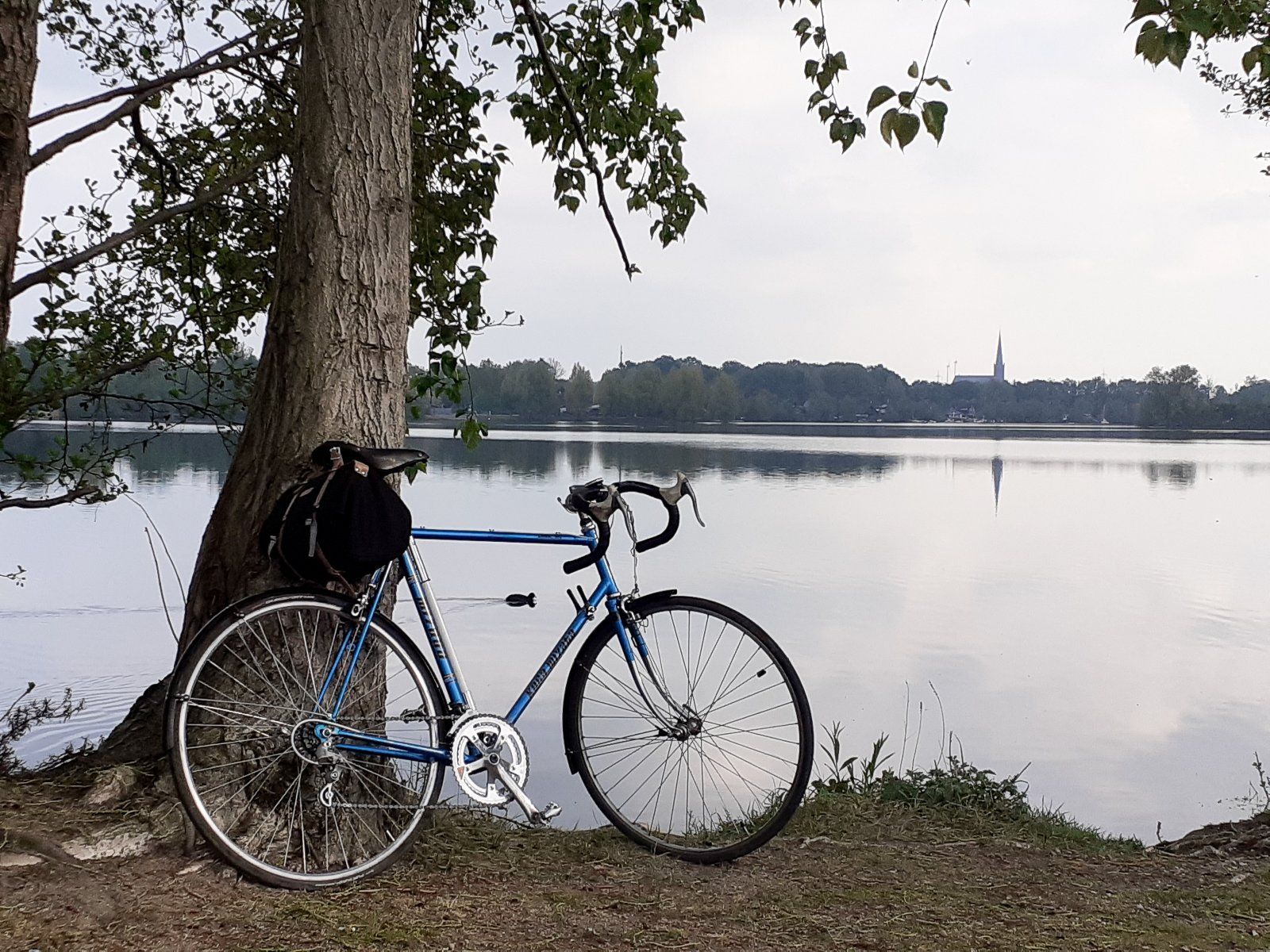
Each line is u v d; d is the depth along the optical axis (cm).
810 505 3719
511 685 906
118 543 2012
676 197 559
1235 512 4138
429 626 310
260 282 582
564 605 1341
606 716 337
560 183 554
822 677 1154
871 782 455
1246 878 350
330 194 322
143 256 574
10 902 241
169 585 1572
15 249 267
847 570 2122
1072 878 342
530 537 325
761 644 338
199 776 293
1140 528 3453
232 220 574
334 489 285
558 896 289
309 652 305
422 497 2806
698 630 340
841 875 330
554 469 4556
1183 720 1027
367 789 309
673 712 338
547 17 534
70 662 1047
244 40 472
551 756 686
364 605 301
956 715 998
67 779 313
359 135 323
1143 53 324
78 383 564
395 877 296
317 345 321
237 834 289
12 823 271
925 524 3297
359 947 242
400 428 338
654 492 337
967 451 9888
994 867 352
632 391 12688
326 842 297
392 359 332
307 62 326
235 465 331
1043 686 1160
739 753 352
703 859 332
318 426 319
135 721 337
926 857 358
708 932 269
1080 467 7344
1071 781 791
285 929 249
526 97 546
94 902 247
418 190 554
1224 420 15625
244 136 561
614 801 339
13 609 1362
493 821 363
